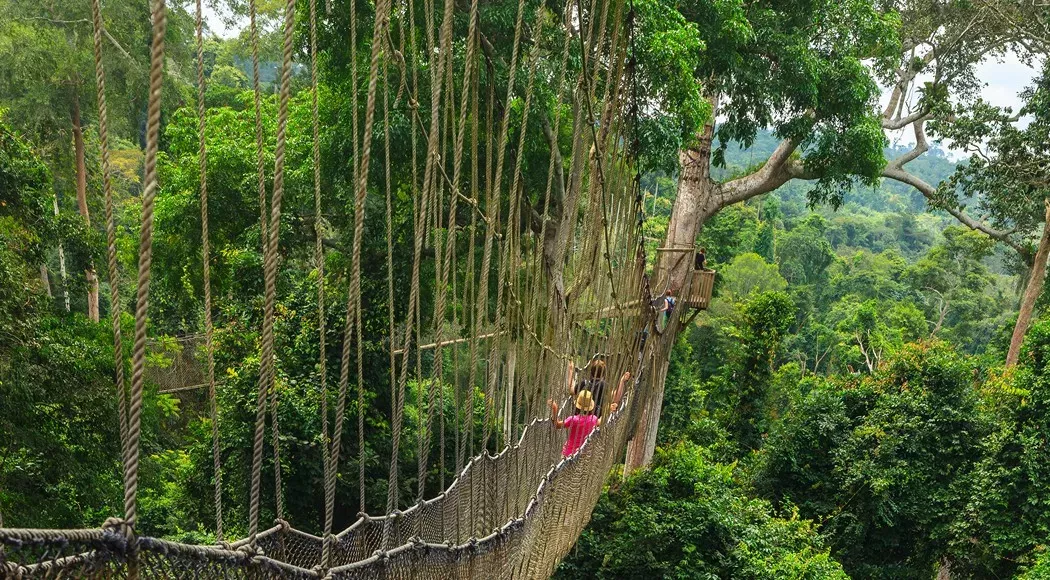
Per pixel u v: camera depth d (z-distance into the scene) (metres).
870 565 16.45
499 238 4.13
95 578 1.63
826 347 35.19
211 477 11.12
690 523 13.48
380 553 3.13
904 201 95.25
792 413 18.16
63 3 18.28
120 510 11.02
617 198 6.09
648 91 10.19
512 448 4.80
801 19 13.88
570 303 5.40
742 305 25.30
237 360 11.95
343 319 11.24
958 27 18.72
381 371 11.52
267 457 10.53
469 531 4.30
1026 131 18.91
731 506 14.20
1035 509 13.95
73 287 12.05
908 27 18.91
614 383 6.97
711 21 12.06
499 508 4.66
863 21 14.24
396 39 8.12
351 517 11.21
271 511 10.78
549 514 5.49
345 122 9.47
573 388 5.99
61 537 1.54
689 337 27.25
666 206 31.89
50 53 17.84
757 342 21.28
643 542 13.31
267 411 10.51
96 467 9.96
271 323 2.04
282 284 12.31
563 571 13.48
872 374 18.28
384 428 11.57
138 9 18.81
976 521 14.55
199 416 16.92
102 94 1.69
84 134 20.50
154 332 18.11
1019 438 14.30
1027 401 14.51
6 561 1.44
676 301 12.58
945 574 16.20
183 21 19.64
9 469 8.66
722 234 34.84
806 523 14.93
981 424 15.93
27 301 9.07
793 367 23.22
